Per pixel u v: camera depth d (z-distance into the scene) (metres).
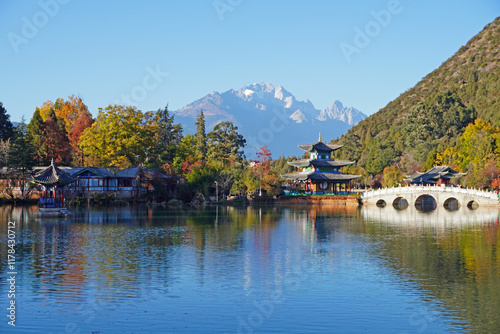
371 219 92.62
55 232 69.44
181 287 39.47
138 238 64.19
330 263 48.53
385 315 33.34
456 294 37.84
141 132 151.62
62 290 38.53
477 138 162.12
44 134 148.00
